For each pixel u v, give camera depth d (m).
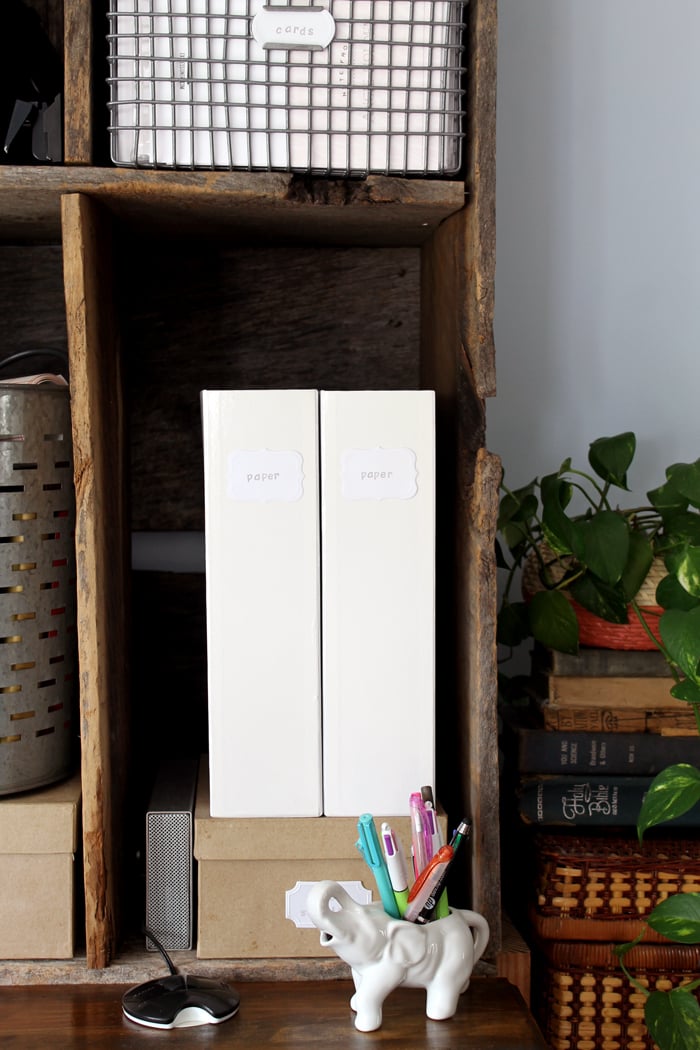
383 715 0.90
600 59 1.24
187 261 1.18
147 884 0.92
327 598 0.89
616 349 1.27
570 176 1.25
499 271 1.25
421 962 0.83
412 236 1.11
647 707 1.01
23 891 0.89
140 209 0.94
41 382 0.95
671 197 1.26
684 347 1.28
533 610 1.00
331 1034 0.81
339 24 0.87
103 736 0.89
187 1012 0.82
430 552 0.89
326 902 0.81
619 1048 0.98
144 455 1.19
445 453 1.03
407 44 0.87
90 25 0.86
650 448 1.28
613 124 1.25
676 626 0.89
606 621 1.00
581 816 1.00
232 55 0.86
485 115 0.89
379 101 0.88
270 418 0.88
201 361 1.19
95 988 0.88
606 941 0.98
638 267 1.26
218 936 0.91
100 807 0.88
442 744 1.08
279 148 0.88
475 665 0.92
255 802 0.90
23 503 0.90
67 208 0.86
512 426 1.26
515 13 1.23
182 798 0.96
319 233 1.08
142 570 1.21
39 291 1.17
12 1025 0.82
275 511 0.88
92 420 0.88
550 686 1.01
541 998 1.00
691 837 1.02
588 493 1.28
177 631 1.21
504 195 1.25
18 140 0.90
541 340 1.26
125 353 1.12
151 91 0.86
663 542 1.01
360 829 0.84
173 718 1.21
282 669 0.90
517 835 1.07
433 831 0.86
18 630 0.90
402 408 0.88
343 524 0.89
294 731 0.90
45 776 0.93
